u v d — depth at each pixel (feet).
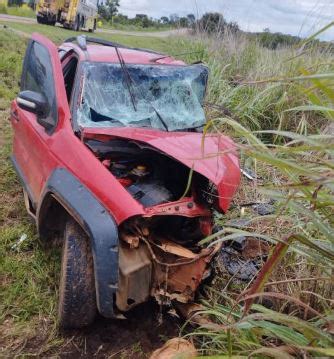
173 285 10.40
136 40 62.23
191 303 10.64
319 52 18.65
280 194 6.91
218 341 9.07
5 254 13.30
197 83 15.01
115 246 9.48
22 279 12.33
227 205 10.66
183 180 11.60
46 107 13.00
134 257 10.02
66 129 11.96
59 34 60.80
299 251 7.31
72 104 12.65
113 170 11.27
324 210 7.59
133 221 9.83
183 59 30.27
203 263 10.21
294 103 20.52
